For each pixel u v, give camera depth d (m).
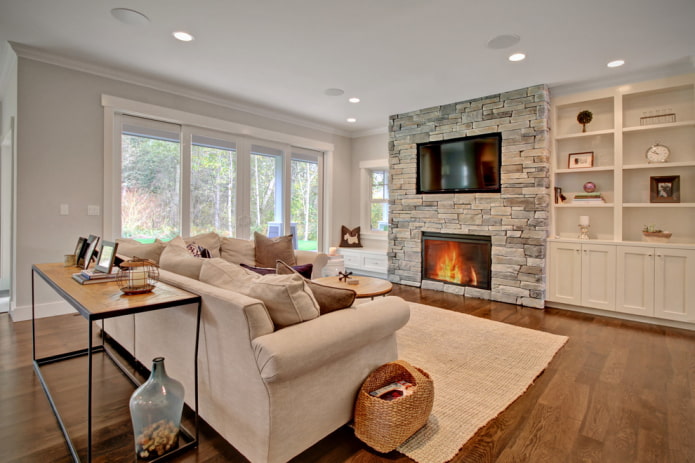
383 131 6.18
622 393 2.16
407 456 1.58
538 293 4.08
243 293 1.65
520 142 4.19
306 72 3.74
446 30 2.85
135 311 1.47
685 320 3.38
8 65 3.54
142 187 4.12
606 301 3.78
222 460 1.55
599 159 4.12
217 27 2.84
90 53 3.35
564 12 2.58
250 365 1.42
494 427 1.80
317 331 1.48
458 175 4.75
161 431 1.54
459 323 3.48
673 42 3.04
